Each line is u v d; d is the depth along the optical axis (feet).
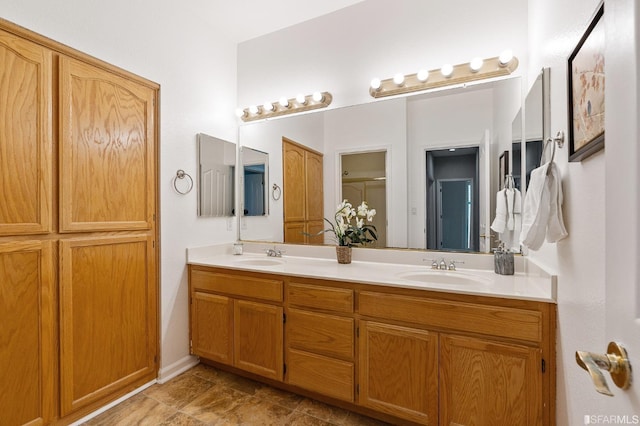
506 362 4.76
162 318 7.31
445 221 7.01
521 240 4.41
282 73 8.90
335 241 8.12
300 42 8.64
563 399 4.15
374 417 6.04
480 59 6.38
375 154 7.68
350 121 7.96
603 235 2.98
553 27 4.66
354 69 7.97
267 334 6.82
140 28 6.89
